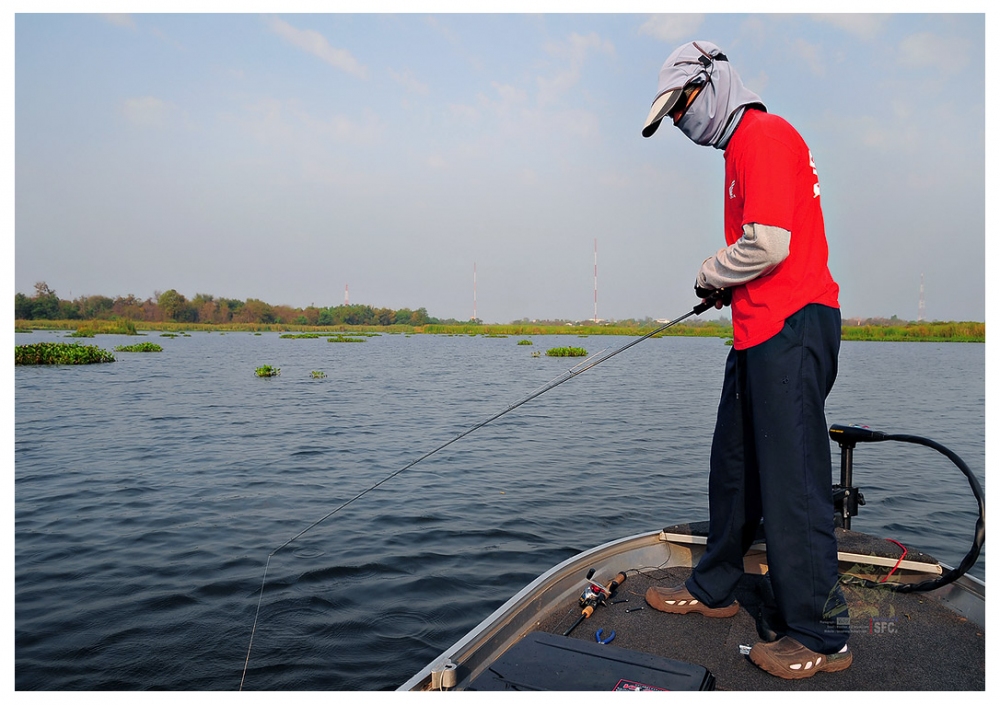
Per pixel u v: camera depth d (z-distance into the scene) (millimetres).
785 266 2000
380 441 10156
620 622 2277
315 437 10469
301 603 4242
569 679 1729
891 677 1912
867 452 9719
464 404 15102
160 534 5641
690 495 7035
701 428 11695
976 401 15391
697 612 2318
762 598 2461
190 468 8188
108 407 14062
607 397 17031
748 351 2057
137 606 4203
